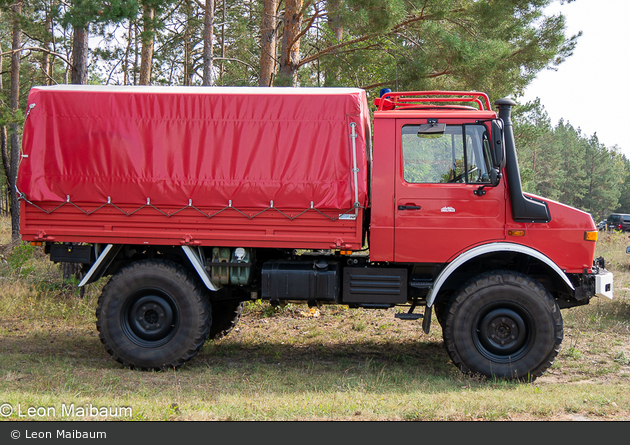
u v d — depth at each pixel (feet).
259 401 14.88
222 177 18.25
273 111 18.19
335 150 18.02
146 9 34.01
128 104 18.49
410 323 27.48
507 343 17.87
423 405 14.26
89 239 18.67
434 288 17.94
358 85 43.11
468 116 18.11
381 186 18.20
